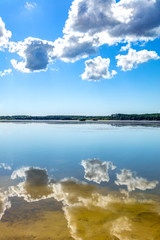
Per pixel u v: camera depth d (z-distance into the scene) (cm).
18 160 1282
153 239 449
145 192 727
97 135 2766
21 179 888
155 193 716
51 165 1150
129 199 663
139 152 1538
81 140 2245
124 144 1947
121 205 618
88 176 932
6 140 2280
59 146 1838
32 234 471
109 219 534
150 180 869
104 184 820
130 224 509
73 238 455
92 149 1675
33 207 604
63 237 459
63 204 627
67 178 905
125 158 1332
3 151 1600
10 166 1129
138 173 980
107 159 1304
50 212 574
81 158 1333
